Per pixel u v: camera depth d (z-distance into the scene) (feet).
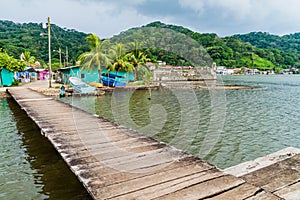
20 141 26.25
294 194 10.69
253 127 35.27
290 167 13.42
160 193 10.89
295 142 28.37
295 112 48.14
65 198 15.02
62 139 19.71
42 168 19.30
